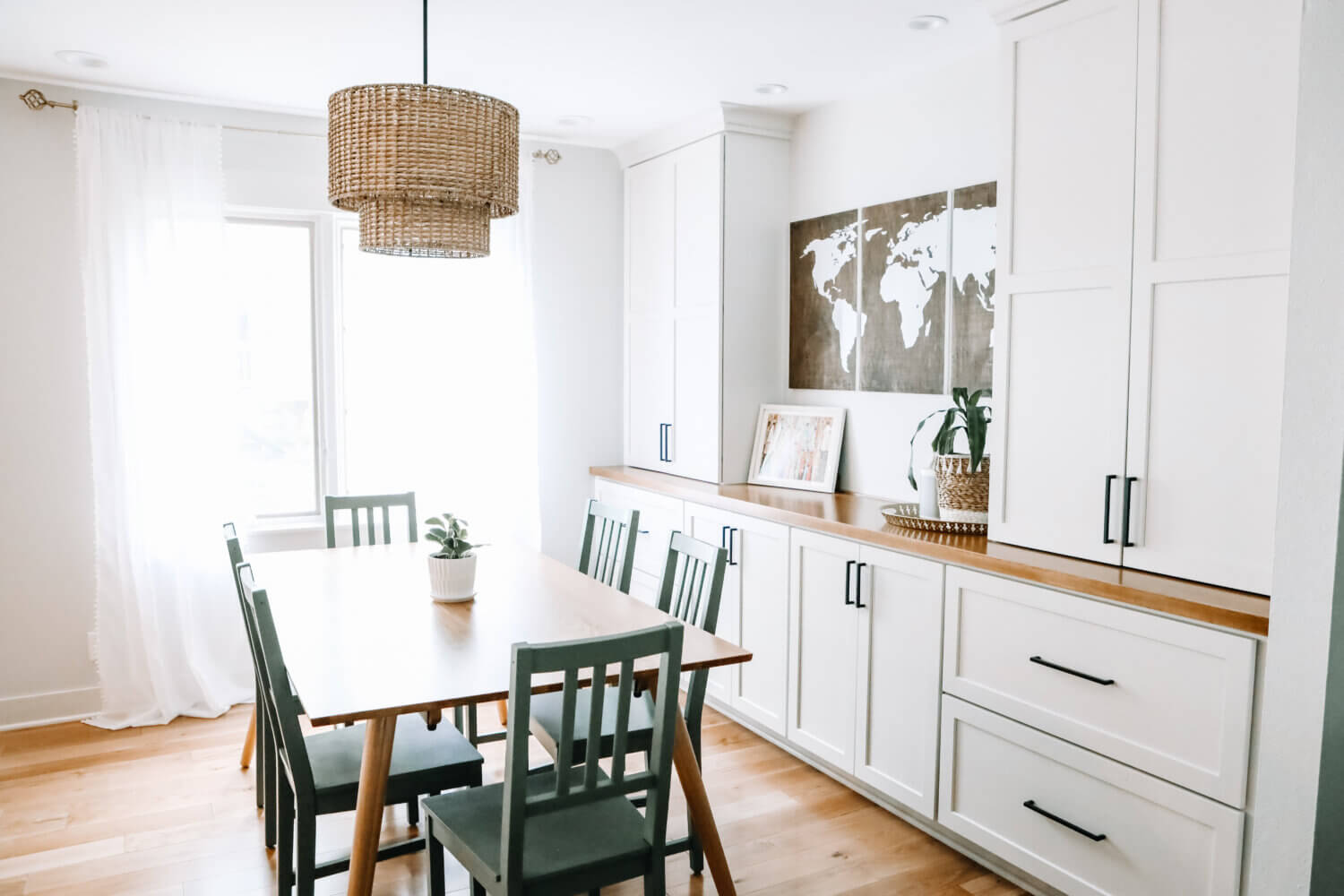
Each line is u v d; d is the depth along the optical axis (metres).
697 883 2.57
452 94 2.23
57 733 3.57
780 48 3.11
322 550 3.33
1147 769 2.14
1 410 3.53
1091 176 2.34
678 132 4.06
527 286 4.35
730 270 3.87
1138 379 2.25
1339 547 1.64
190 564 3.74
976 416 2.76
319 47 3.11
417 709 1.88
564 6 2.74
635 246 4.48
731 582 3.60
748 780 3.21
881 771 2.92
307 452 4.14
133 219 3.58
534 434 4.39
